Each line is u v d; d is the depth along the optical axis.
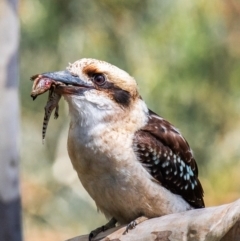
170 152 7.89
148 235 6.86
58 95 7.63
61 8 13.18
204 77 13.09
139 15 13.18
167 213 7.75
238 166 13.41
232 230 6.32
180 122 13.16
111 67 7.62
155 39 13.05
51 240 14.55
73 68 7.62
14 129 8.83
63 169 14.60
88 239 7.58
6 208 8.77
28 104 14.09
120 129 7.52
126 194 7.48
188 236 6.54
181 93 13.01
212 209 6.50
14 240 8.80
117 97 7.55
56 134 14.54
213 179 13.31
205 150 13.40
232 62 13.35
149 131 7.79
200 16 12.98
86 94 7.49
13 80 8.81
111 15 13.27
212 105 13.29
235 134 13.45
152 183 7.60
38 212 14.67
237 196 13.23
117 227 7.54
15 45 8.84
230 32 13.41
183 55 12.93
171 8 12.98
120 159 7.42
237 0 13.47
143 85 12.95
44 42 13.25
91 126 7.46
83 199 14.62
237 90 13.38
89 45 13.27
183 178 8.04
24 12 13.14
